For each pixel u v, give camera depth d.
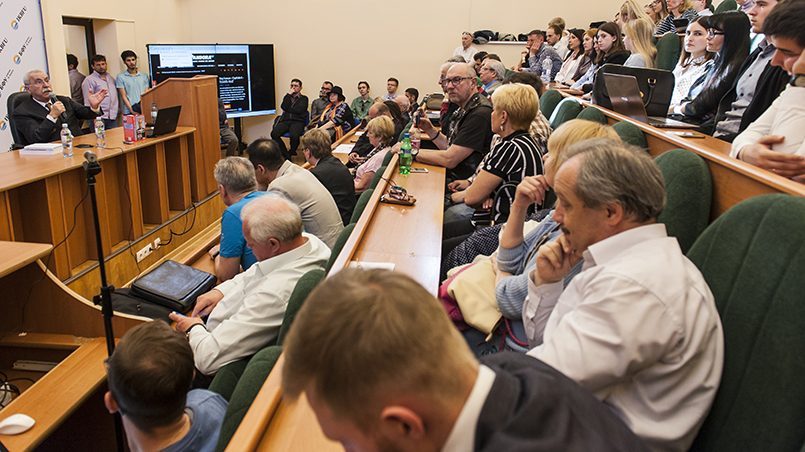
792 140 1.46
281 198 2.30
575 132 1.68
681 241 1.50
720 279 1.20
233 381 2.03
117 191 4.32
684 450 1.10
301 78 9.71
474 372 0.70
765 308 1.07
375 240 2.31
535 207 2.58
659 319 1.06
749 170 1.33
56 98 5.06
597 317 1.10
